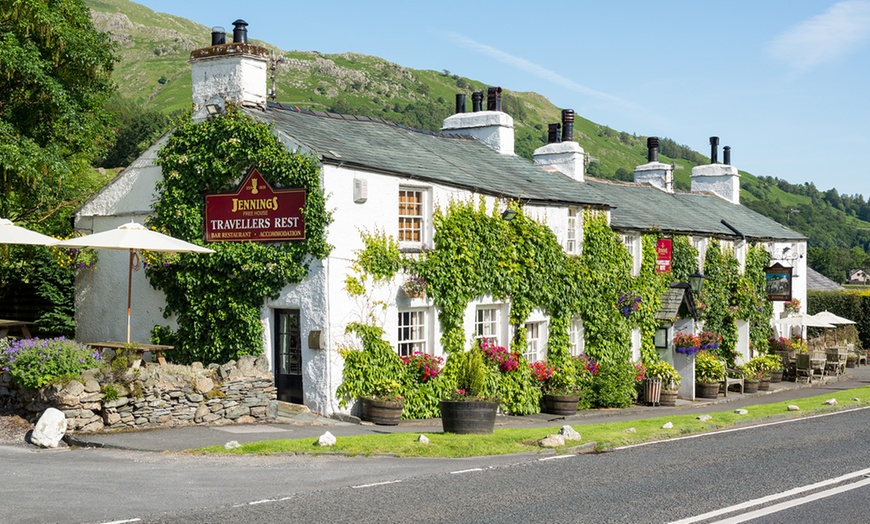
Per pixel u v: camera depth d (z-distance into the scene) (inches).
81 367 655.1
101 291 919.7
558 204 1031.0
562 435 632.4
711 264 1397.6
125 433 630.5
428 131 1109.7
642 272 1205.7
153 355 848.3
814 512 412.2
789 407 901.2
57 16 906.1
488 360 917.2
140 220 881.5
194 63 854.5
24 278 991.0
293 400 795.4
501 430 703.7
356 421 759.1
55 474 480.4
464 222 892.6
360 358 786.8
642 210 1326.3
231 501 412.2
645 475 502.0
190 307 834.2
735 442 653.9
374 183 809.5
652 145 1787.6
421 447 585.3
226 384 708.0
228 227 815.1
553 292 1016.9
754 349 1535.4
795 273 1770.4
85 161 1365.7
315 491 438.9
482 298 922.7
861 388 1251.8
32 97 932.6
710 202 1726.1
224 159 818.2
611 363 1116.5
